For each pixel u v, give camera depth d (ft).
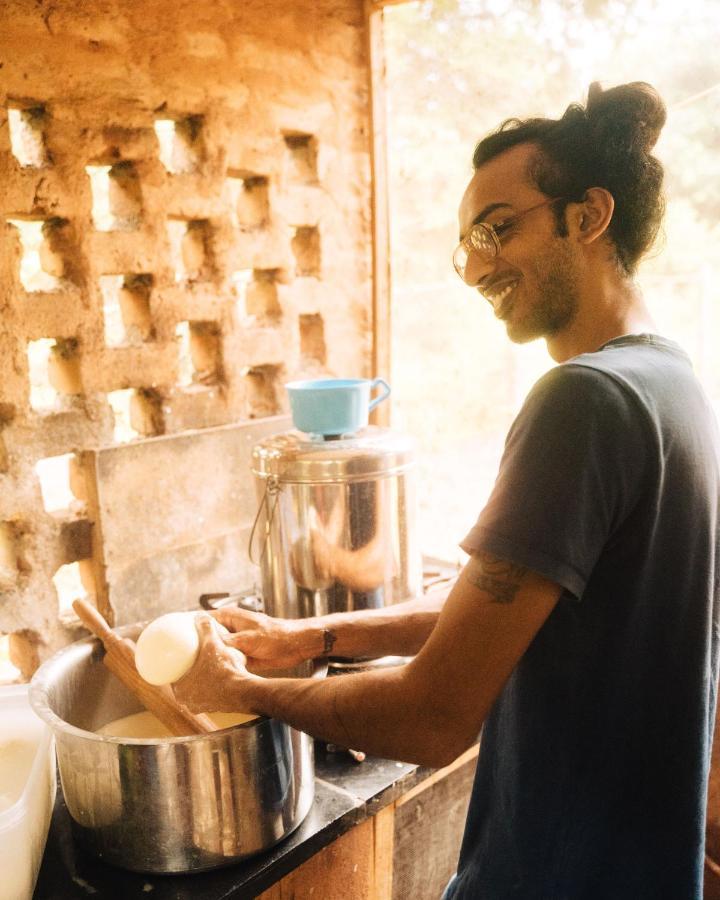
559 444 2.35
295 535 4.50
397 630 3.78
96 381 5.06
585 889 2.75
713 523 2.68
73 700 3.87
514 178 2.82
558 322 2.89
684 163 12.14
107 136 4.97
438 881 4.84
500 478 2.48
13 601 4.81
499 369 15.83
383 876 4.22
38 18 4.58
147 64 5.09
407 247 13.66
